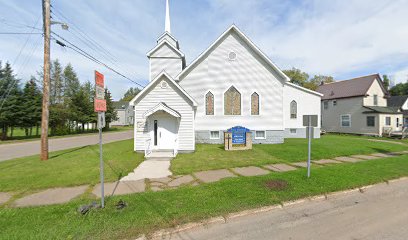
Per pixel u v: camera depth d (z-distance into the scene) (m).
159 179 6.75
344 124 27.80
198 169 7.95
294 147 13.28
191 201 4.75
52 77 43.12
